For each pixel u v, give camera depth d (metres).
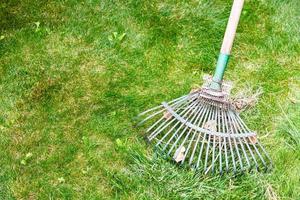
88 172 2.04
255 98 2.22
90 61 2.34
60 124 2.15
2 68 2.29
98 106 2.21
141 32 2.43
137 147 2.10
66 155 2.08
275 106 2.22
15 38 2.38
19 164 2.05
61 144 2.11
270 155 2.09
